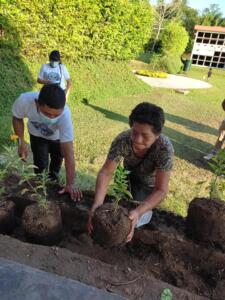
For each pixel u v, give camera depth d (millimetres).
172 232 2168
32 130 3041
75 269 1716
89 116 7469
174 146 6051
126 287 1649
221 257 2027
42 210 2021
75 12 8500
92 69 9922
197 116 9000
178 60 21156
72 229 2281
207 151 6008
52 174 3510
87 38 9438
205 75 22344
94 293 1024
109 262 2041
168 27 22812
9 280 1001
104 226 1786
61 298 977
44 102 2189
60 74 5250
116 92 10109
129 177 2357
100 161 4762
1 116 5457
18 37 7254
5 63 6902
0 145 4191
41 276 1039
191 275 2008
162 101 10453
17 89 6707
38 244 1989
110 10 9719
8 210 2066
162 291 1659
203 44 30828
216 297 1870
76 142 5449
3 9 6723
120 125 7039
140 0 11445
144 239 2154
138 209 1931
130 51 11539
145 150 1946
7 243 1820
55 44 8398
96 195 2035
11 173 2592
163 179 1979
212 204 2117
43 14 7660
